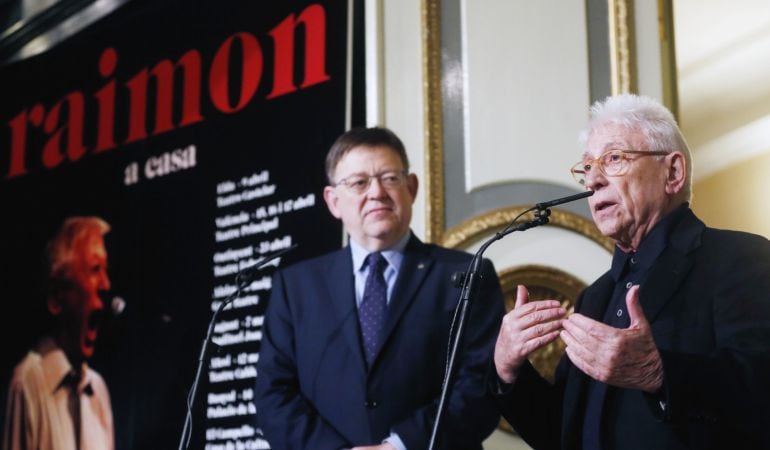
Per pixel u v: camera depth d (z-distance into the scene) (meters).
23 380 5.63
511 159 4.17
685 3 4.29
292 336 3.22
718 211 4.26
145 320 5.20
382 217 3.21
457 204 4.25
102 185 5.62
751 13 4.24
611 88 4.02
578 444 2.44
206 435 4.71
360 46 4.76
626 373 2.11
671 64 3.99
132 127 5.57
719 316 2.24
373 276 3.21
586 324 2.13
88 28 6.08
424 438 2.88
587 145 2.55
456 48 4.38
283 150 4.82
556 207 4.02
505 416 2.50
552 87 4.14
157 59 5.55
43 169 5.94
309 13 4.87
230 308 4.80
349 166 3.27
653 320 2.32
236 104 5.09
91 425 5.29
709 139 4.27
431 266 3.21
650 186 2.45
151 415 5.03
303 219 4.66
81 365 5.42
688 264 2.35
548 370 3.89
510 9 4.29
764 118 4.21
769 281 2.24
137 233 5.38
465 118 4.29
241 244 4.87
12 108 6.19
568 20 4.16
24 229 5.91
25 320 5.74
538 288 4.00
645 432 2.27
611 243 3.92
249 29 5.14
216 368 4.77
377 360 3.06
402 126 4.41
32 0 6.45
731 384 2.09
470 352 3.03
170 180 5.30
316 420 3.04
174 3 5.55
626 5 4.02
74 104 5.90
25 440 5.55
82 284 5.55
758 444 2.12
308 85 4.79
